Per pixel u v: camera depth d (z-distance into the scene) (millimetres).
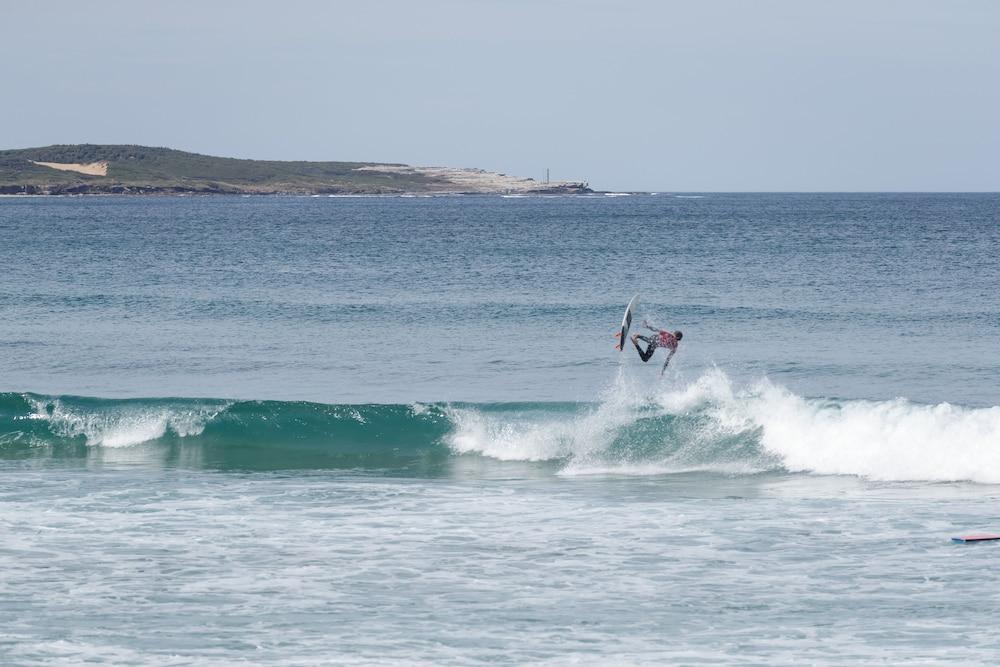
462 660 44750
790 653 45375
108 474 80000
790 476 79125
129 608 50531
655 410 88750
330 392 107812
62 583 53844
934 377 110375
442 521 65938
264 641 46688
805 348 129500
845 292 184625
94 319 156250
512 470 82250
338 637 47188
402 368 119812
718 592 52844
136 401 94688
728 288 192500
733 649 45844
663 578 54938
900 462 78562
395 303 173000
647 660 44719
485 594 52625
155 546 60094
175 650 45688
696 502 70938
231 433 93188
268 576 55156
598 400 100562
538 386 110875
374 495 73125
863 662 44344
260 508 69062
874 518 66125
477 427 90188
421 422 91875
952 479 76688
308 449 89938
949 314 155250
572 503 70750
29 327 148250
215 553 58906
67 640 46656
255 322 153500
